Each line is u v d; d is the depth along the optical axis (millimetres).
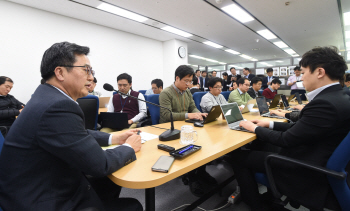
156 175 623
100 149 612
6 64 3010
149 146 934
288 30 4641
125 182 593
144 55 5191
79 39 3883
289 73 6031
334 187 744
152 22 4105
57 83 636
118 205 762
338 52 895
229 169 1982
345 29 4562
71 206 577
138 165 707
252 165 1069
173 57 5480
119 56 4613
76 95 693
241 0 3150
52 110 526
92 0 3105
